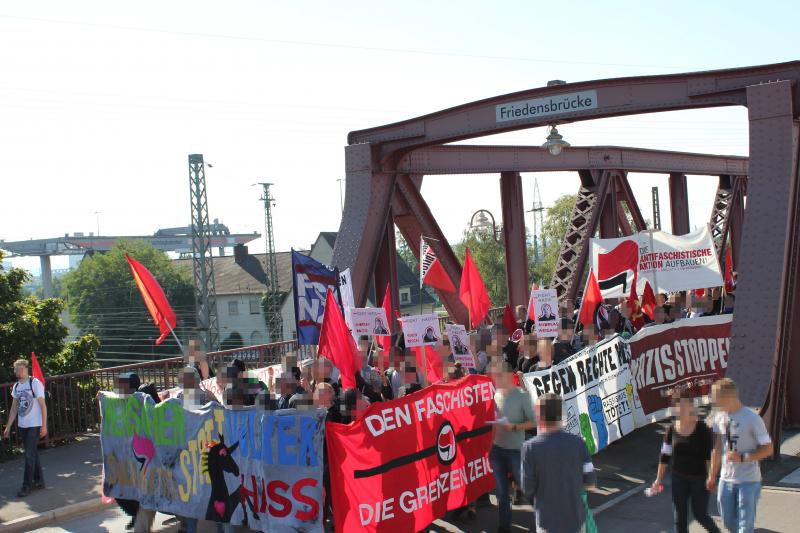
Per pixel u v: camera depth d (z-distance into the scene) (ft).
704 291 54.70
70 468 40.22
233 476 26.58
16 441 43.96
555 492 19.56
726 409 21.76
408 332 32.71
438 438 27.48
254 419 25.90
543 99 42.88
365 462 24.73
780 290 33.40
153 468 29.35
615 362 34.86
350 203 47.16
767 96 34.78
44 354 51.85
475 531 28.17
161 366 51.55
